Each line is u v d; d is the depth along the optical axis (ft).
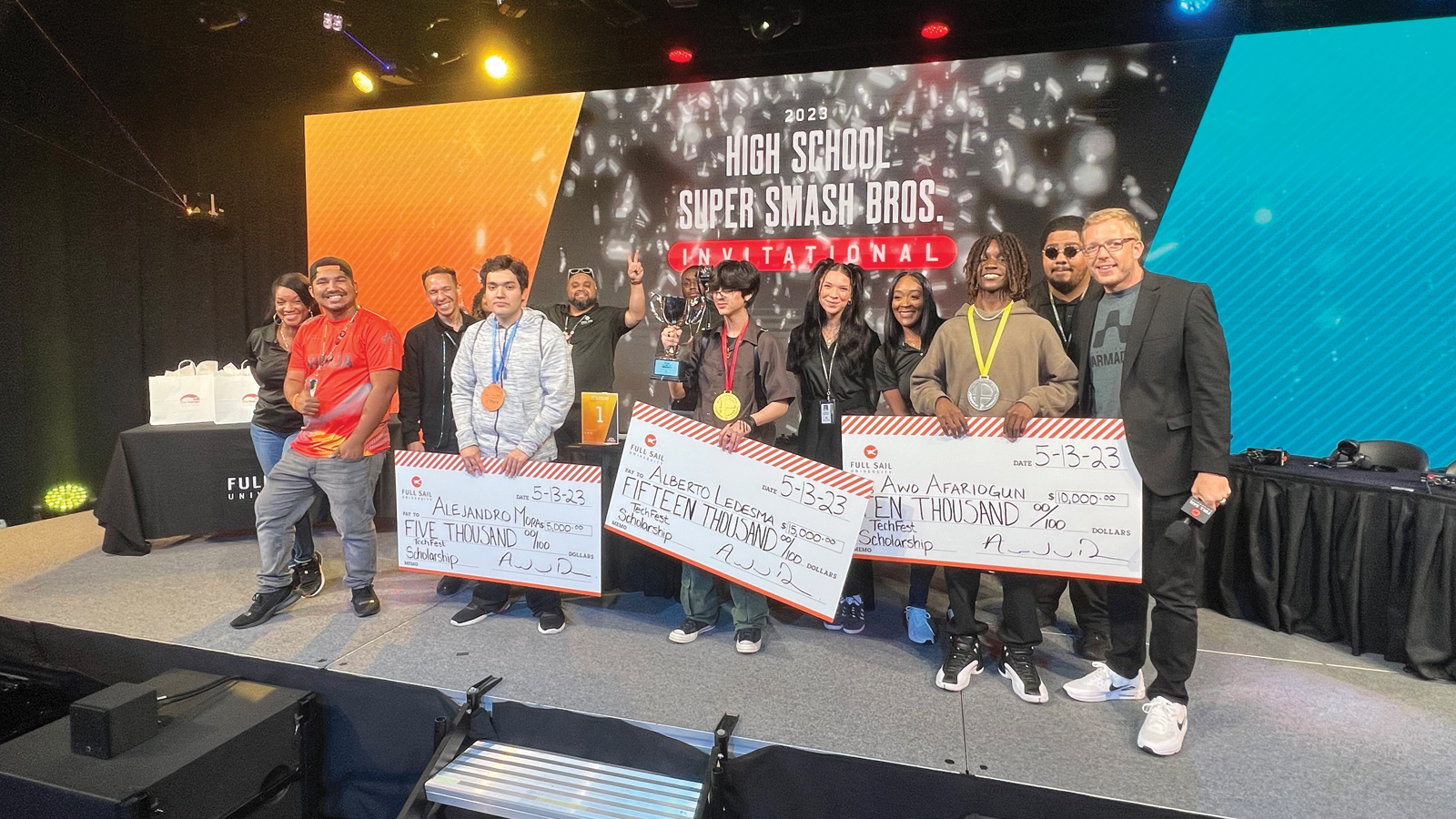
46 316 15.49
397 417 13.91
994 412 7.45
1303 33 12.01
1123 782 5.59
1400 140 11.68
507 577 8.83
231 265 16.93
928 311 9.98
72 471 16.02
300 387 9.04
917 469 7.63
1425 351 11.73
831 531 7.68
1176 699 6.35
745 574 8.00
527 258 15.75
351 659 7.62
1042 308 9.09
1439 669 7.59
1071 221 8.86
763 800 6.01
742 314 8.93
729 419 8.66
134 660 8.11
